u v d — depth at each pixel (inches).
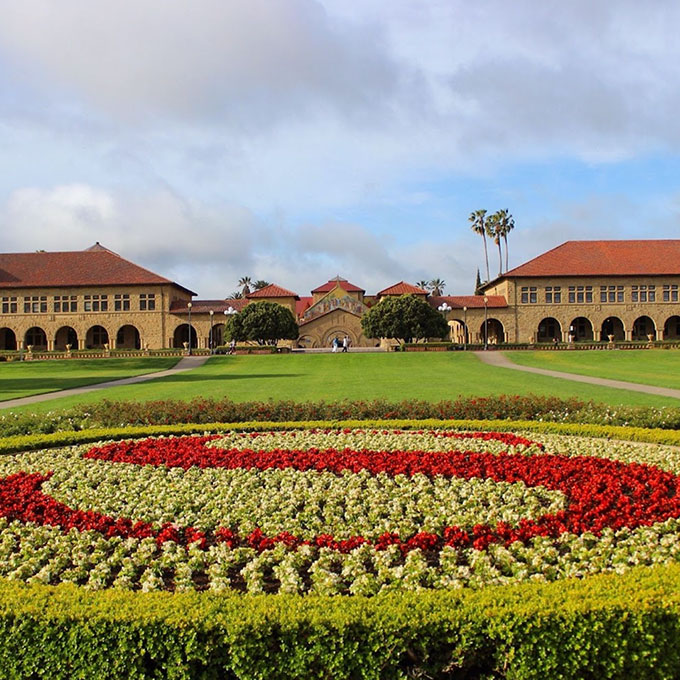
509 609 186.7
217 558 267.9
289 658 183.6
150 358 2137.1
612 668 182.1
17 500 358.9
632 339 2805.1
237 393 1057.5
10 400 1025.5
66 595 205.5
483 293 3442.4
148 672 187.5
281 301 3009.4
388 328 2536.9
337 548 279.4
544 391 1023.6
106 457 474.0
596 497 336.8
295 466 426.0
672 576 208.1
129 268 2933.1
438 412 671.1
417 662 187.2
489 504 337.1
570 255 2886.3
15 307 2829.7
